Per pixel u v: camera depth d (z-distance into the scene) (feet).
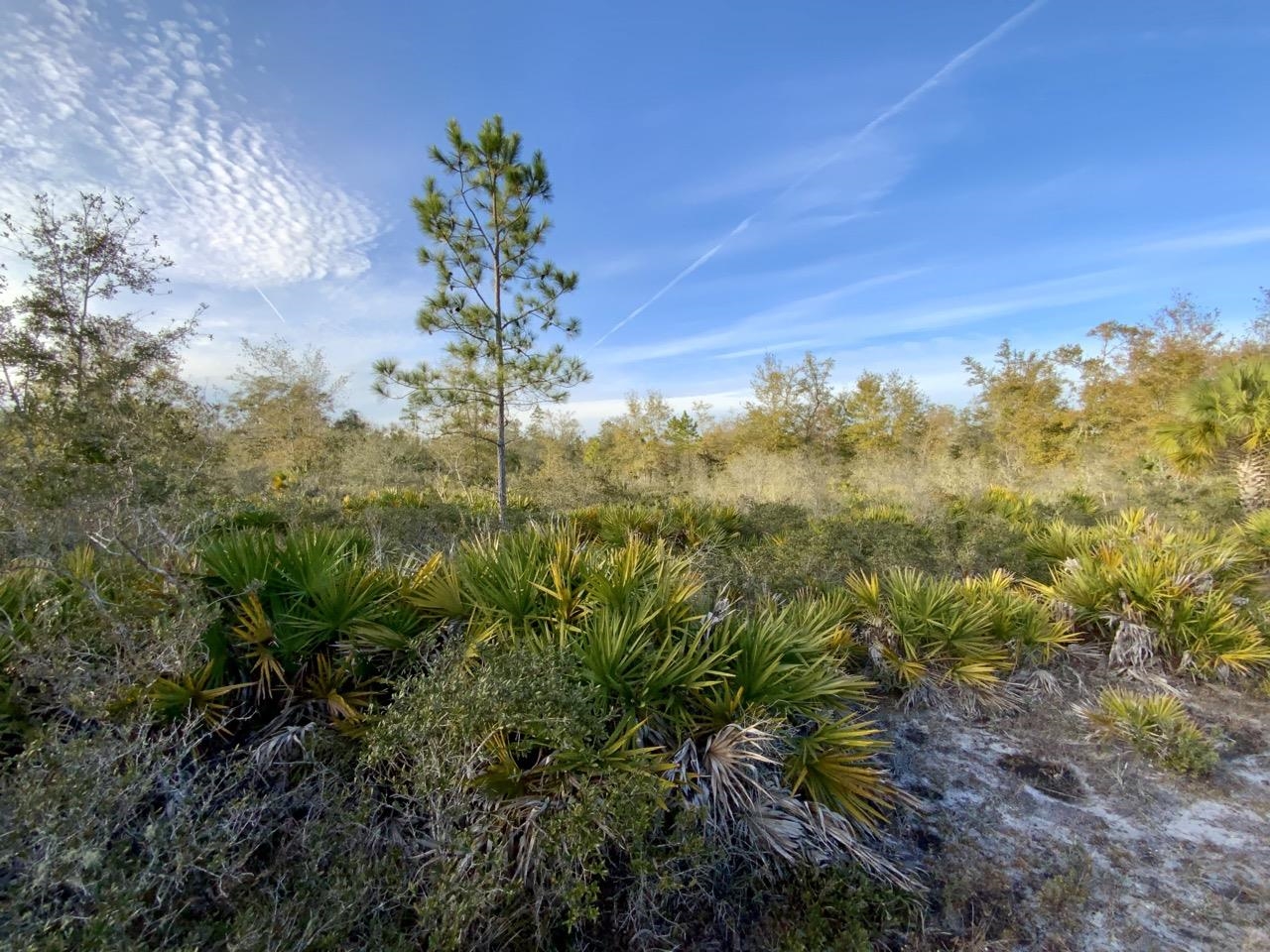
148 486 13.23
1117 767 12.00
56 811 5.09
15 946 4.86
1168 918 8.24
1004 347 74.02
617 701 9.18
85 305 17.13
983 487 45.73
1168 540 21.43
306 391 58.54
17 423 14.58
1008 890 8.77
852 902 7.68
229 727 9.23
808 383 75.97
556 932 7.37
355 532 17.21
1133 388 59.72
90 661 8.12
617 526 25.31
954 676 14.88
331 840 7.20
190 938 5.69
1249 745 12.96
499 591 11.24
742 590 17.93
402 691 7.80
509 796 7.65
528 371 29.71
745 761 8.66
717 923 7.79
